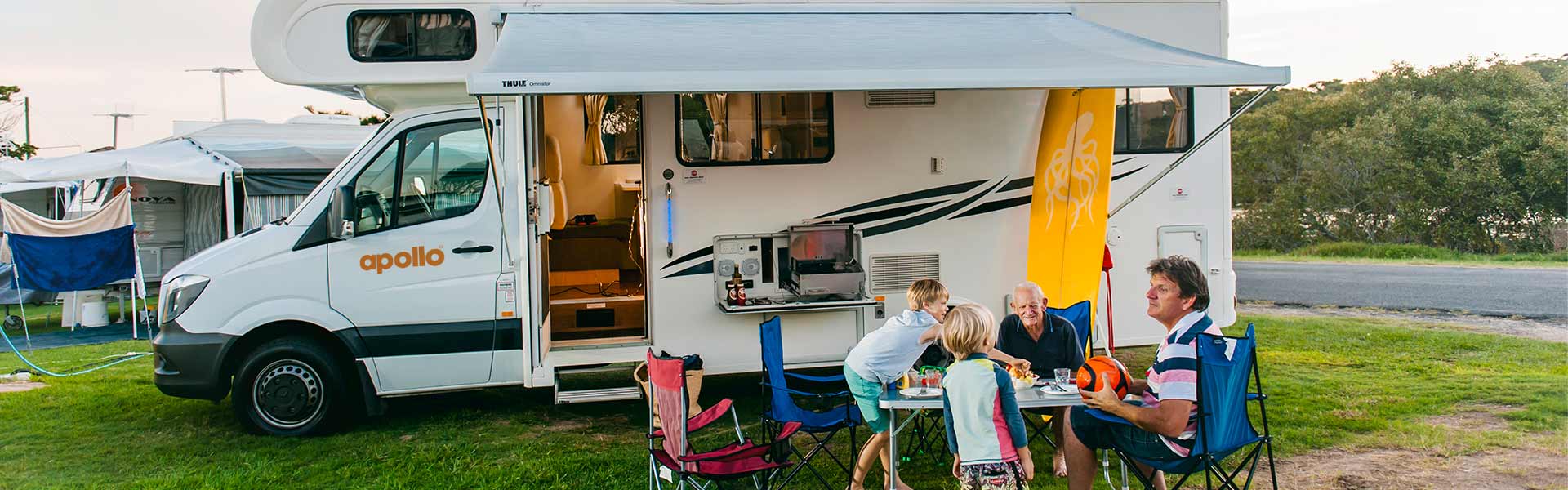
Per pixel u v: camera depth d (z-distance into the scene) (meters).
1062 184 6.61
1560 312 11.34
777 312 6.73
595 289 7.67
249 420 6.43
